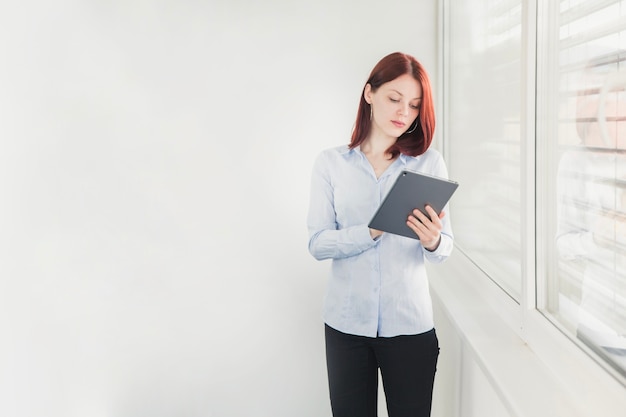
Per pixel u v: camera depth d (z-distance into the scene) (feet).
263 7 8.04
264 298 8.48
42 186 8.03
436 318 8.04
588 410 3.90
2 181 7.59
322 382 8.61
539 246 4.98
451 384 7.63
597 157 3.92
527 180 4.91
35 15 7.87
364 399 6.29
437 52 8.09
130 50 8.06
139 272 8.37
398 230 5.57
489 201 6.34
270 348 8.56
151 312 8.43
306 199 8.32
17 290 7.74
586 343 4.27
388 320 5.97
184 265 8.39
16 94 7.78
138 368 8.48
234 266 8.41
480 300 6.53
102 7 8.00
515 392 4.26
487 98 6.26
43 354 8.00
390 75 5.91
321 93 8.16
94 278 8.32
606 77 3.73
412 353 5.99
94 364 8.39
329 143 8.23
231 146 8.23
